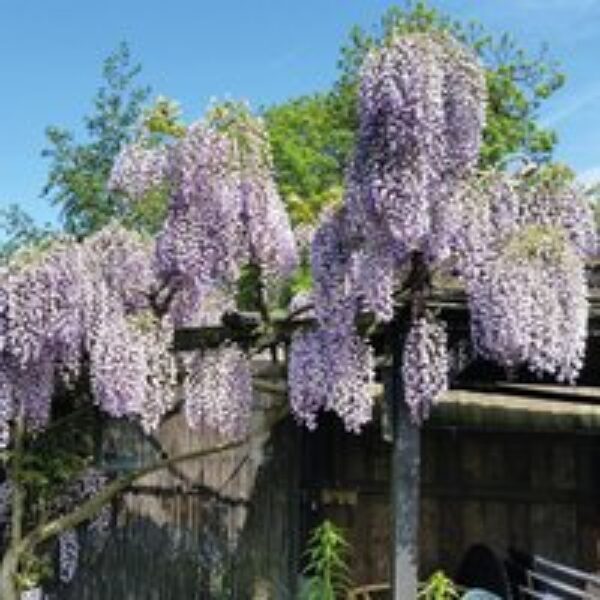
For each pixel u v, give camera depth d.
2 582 7.70
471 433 10.29
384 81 5.97
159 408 7.21
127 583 9.12
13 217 14.93
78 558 8.98
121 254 7.36
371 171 6.02
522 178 6.82
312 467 9.70
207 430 9.28
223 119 6.89
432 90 5.95
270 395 9.13
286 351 7.32
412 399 6.61
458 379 8.84
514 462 10.33
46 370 7.18
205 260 6.81
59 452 8.47
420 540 10.01
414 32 6.18
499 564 8.38
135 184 7.06
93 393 7.30
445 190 6.20
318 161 20.92
